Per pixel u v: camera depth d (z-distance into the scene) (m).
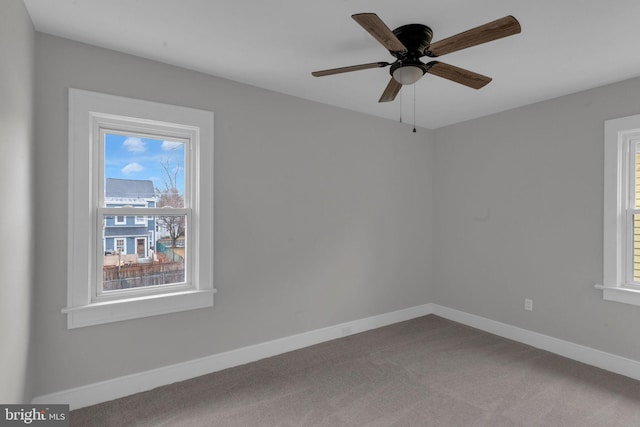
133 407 2.13
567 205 2.95
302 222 3.11
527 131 3.24
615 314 2.66
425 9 1.74
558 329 3.00
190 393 2.30
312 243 3.18
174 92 2.43
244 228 2.78
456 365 2.75
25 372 1.76
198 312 2.56
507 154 3.40
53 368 2.04
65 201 2.07
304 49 2.20
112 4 1.72
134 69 2.28
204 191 2.55
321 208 3.23
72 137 2.07
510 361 2.83
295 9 1.76
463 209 3.80
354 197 3.47
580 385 2.44
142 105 2.29
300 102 3.08
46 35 2.01
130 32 2.00
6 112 1.41
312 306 3.18
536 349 3.09
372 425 1.98
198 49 2.20
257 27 1.94
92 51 2.14
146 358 2.35
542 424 1.99
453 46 1.64
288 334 3.03
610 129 2.69
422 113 3.53
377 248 3.65
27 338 1.79
